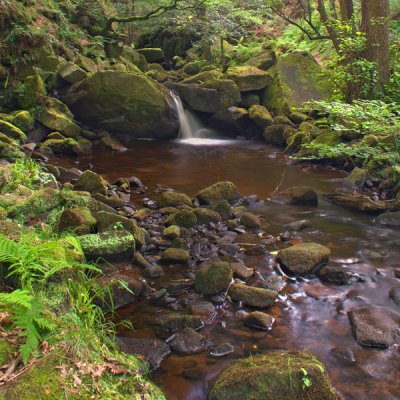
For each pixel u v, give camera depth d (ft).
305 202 21.20
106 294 11.98
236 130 38.45
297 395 8.30
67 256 10.99
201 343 10.43
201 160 30.25
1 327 7.67
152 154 31.68
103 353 8.29
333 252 15.84
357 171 24.39
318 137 29.99
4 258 8.76
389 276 14.16
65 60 37.04
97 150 31.91
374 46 31.55
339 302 12.60
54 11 40.55
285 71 40.78
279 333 11.09
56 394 6.90
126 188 22.80
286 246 16.28
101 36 43.86
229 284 13.00
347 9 35.73
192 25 50.90
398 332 11.21
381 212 19.92
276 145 35.45
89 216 15.07
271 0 47.29
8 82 32.07
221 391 8.50
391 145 25.14
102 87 34.09
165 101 35.27
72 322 8.51
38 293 9.06
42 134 31.35
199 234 17.11
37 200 14.90
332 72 34.55
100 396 7.21
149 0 49.37
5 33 32.94
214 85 38.81
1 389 6.70
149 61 54.90
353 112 23.63
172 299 12.45
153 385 8.46
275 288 13.17
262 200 21.79
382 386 9.33
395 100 31.19
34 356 7.39
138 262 14.14
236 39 59.26
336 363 10.02
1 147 24.09
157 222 18.20
